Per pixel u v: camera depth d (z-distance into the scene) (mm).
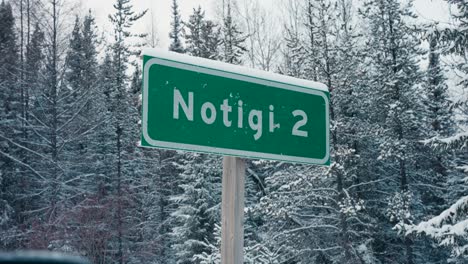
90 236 17734
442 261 17203
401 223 9391
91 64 28453
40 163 23906
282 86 3426
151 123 2807
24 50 27438
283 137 3361
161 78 2893
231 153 3084
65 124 20688
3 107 25484
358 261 14562
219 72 3129
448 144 9242
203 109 3018
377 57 17094
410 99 16422
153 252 21422
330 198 14867
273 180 15680
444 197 18156
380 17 16922
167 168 25594
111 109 24844
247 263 13172
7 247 19625
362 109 16750
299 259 15820
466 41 9336
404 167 16266
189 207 19531
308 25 15836
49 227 17953
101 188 21562
